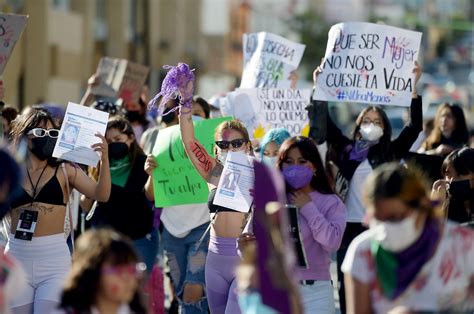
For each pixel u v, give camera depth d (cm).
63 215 1359
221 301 1445
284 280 913
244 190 1383
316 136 1758
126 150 1673
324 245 1248
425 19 12475
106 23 5850
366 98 1769
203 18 9100
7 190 952
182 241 1709
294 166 1253
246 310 1004
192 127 1507
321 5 12344
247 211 1378
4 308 974
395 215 909
